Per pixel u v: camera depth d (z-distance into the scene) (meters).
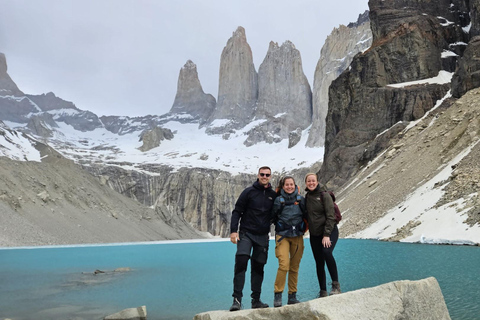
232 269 19.20
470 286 11.30
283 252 7.38
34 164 73.00
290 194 7.51
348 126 79.50
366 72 80.12
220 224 180.50
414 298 5.90
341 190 69.44
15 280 16.20
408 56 78.19
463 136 44.00
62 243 54.22
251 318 5.88
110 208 80.12
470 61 60.62
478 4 74.25
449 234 27.05
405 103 72.94
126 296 12.50
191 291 13.09
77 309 10.88
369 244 29.22
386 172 55.09
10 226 50.75
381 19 85.25
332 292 7.26
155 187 186.00
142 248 37.91
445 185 36.09
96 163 196.62
